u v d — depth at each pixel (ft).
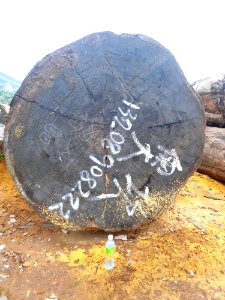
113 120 9.14
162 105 9.36
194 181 15.88
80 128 9.06
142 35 9.18
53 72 8.87
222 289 8.40
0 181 14.42
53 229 10.68
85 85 8.97
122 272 8.81
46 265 8.98
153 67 9.21
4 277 8.48
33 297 7.93
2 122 17.01
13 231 10.50
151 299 7.97
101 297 8.00
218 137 15.98
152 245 10.01
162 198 9.88
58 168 9.18
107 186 9.45
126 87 9.12
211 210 12.92
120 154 9.32
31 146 9.00
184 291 8.27
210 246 10.14
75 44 8.93
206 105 17.75
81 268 8.93
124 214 9.70
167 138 9.53
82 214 9.54
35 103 8.86
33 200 9.37
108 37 8.99
